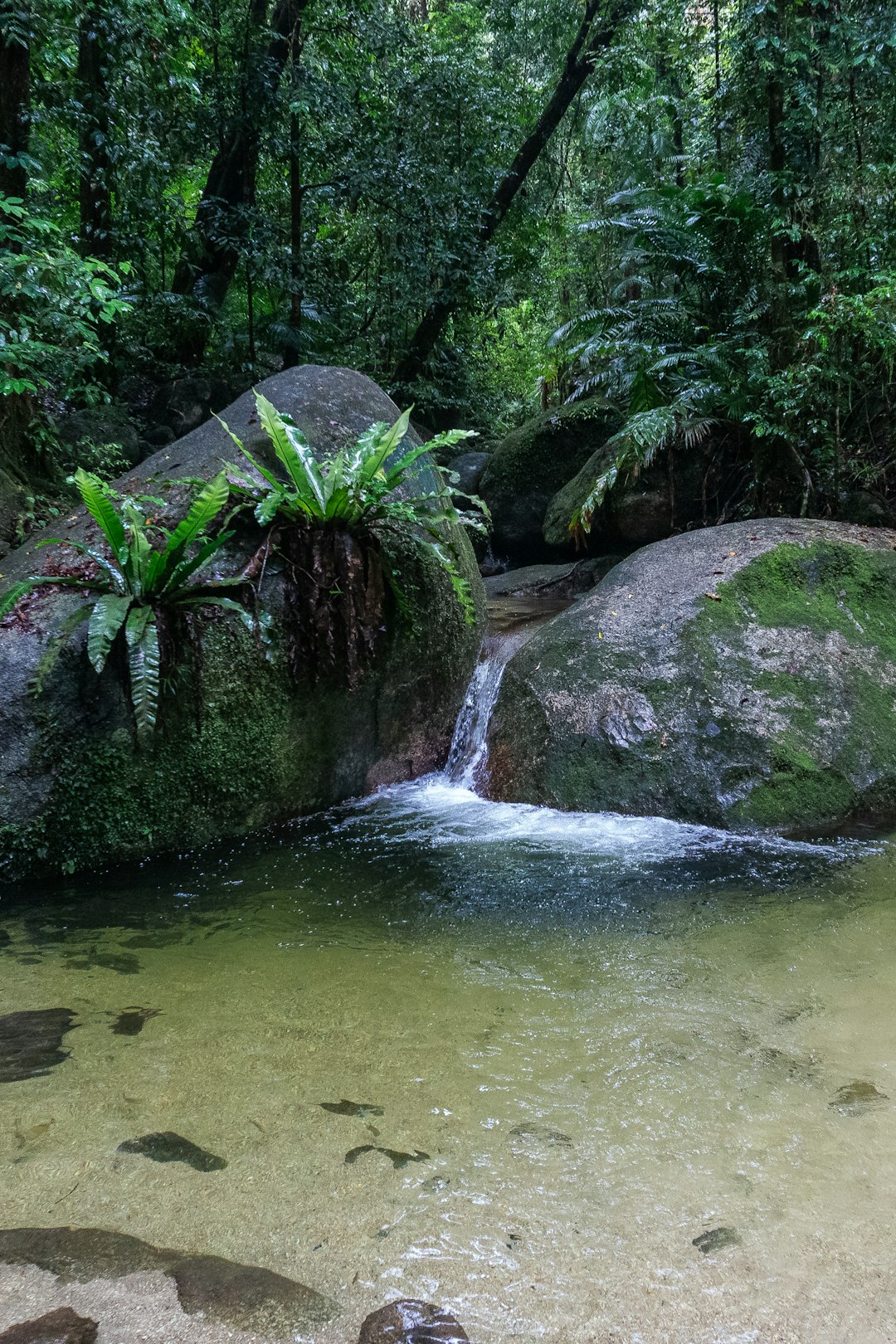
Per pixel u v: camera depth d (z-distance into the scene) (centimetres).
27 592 427
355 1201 197
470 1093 241
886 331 702
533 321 1723
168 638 443
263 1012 289
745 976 311
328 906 385
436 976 315
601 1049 264
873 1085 243
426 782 592
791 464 802
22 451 729
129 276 1090
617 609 584
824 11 876
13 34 684
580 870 420
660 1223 191
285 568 502
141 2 864
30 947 343
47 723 416
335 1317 164
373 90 1274
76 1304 166
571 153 1616
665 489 971
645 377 884
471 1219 192
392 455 595
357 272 1427
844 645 546
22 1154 214
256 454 536
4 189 705
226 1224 189
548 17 1453
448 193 1309
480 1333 161
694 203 860
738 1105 235
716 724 496
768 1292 171
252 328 1252
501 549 1222
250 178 1219
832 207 802
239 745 478
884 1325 163
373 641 529
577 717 529
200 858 450
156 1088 243
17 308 664
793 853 437
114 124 976
